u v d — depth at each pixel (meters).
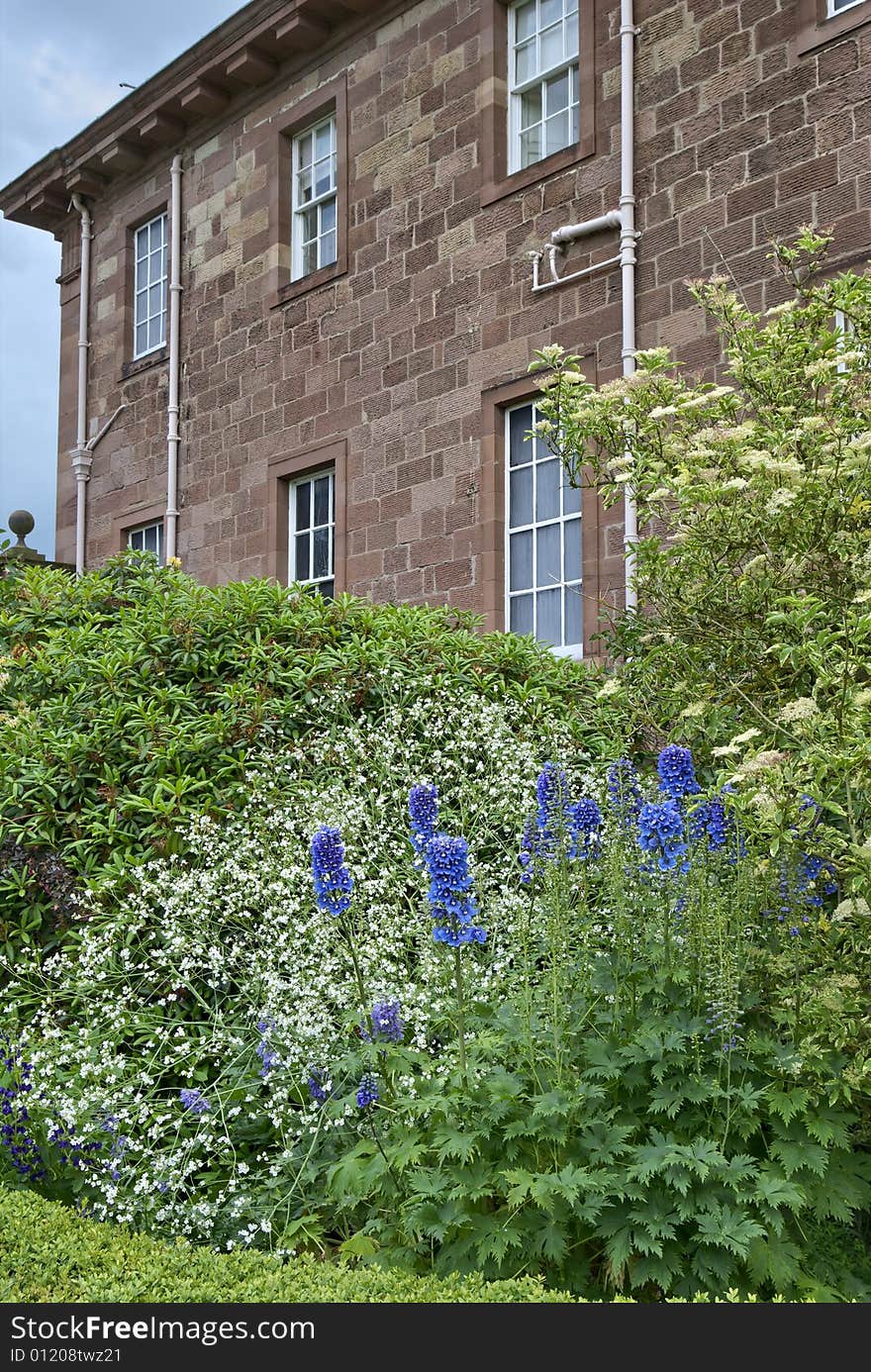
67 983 4.38
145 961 4.49
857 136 7.05
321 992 4.19
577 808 3.86
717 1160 2.96
